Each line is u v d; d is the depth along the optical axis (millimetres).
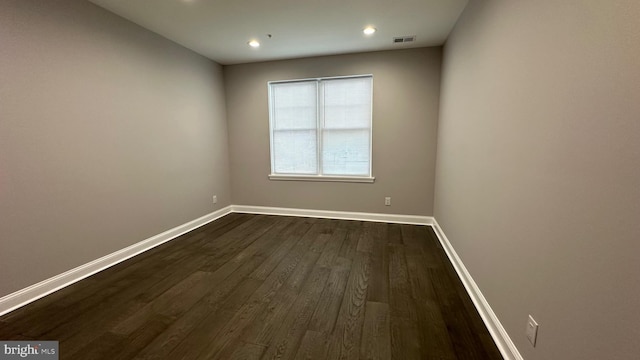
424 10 2629
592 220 950
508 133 1609
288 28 3053
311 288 2322
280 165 4578
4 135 1945
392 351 1620
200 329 1816
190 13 2684
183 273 2590
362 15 2740
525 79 1419
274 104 4445
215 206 4383
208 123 4152
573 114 1050
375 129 4043
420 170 3982
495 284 1760
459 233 2613
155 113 3213
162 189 3352
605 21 898
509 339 1544
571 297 1054
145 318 1927
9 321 1885
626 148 815
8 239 1987
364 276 2527
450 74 3104
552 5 1188
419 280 2451
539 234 1276
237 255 2996
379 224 4074
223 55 3998
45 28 2145
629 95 806
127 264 2773
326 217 4430
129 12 2656
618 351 846
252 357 1581
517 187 1493
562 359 1103
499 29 1746
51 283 2250
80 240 2463
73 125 2369
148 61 3090
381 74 3902
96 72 2539
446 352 1610
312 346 1664
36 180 2131
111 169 2717
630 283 804
